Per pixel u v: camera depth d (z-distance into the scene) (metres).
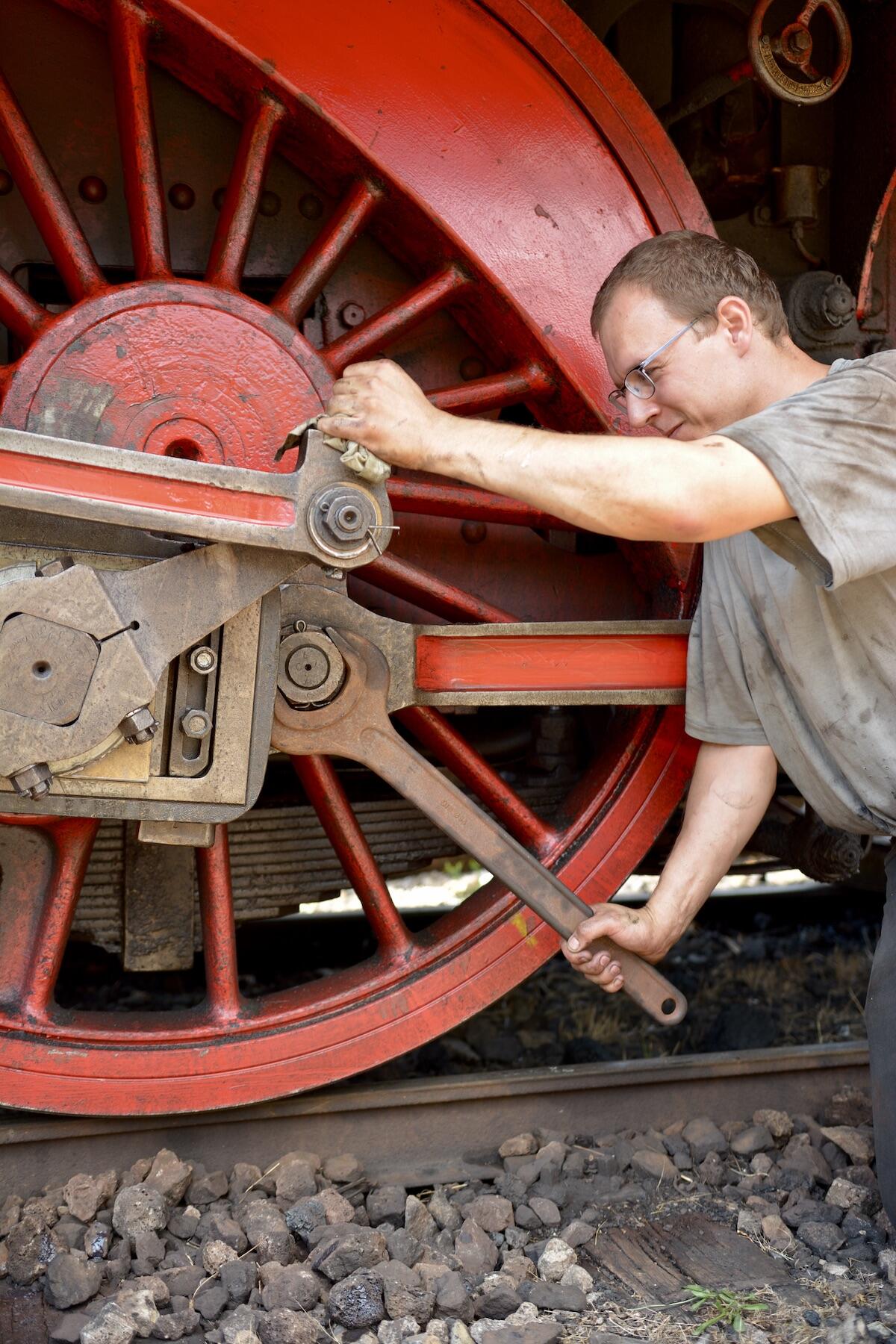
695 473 1.60
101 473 1.65
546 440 1.63
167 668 1.81
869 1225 2.07
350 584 2.39
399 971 2.23
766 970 3.65
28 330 2.01
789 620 1.89
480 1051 3.01
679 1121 2.38
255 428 2.03
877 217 2.36
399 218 2.19
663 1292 1.90
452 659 2.03
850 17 2.53
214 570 1.75
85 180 2.19
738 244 2.66
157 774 1.83
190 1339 1.75
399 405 1.67
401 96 2.08
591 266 2.19
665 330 1.87
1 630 1.66
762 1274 1.95
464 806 2.00
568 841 2.32
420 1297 1.79
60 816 1.84
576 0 2.48
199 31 1.99
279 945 3.68
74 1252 1.88
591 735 2.67
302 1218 2.00
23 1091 2.03
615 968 2.06
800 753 2.01
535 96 2.16
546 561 2.46
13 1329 1.74
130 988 3.41
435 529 2.39
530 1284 1.87
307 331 2.30
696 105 2.46
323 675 1.92
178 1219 2.01
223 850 2.18
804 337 2.47
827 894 4.21
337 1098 2.21
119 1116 2.10
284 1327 1.71
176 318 1.99
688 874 2.09
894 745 1.87
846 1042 2.68
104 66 2.19
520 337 2.21
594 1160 2.26
